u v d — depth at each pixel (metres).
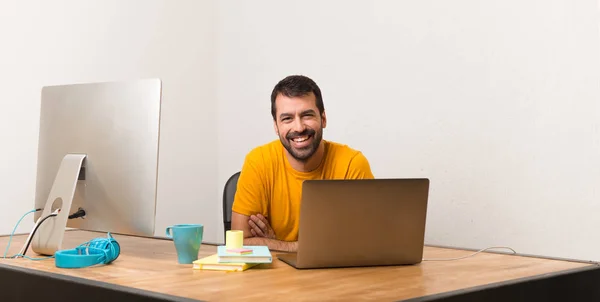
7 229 2.82
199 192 3.70
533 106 2.52
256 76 3.64
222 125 3.80
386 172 3.04
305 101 1.92
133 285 1.21
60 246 1.63
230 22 3.78
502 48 2.62
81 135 1.71
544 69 2.49
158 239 2.02
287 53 3.49
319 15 3.33
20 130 2.86
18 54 2.85
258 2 3.63
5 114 2.81
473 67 2.72
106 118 1.66
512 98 2.59
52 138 1.78
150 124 1.58
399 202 1.43
